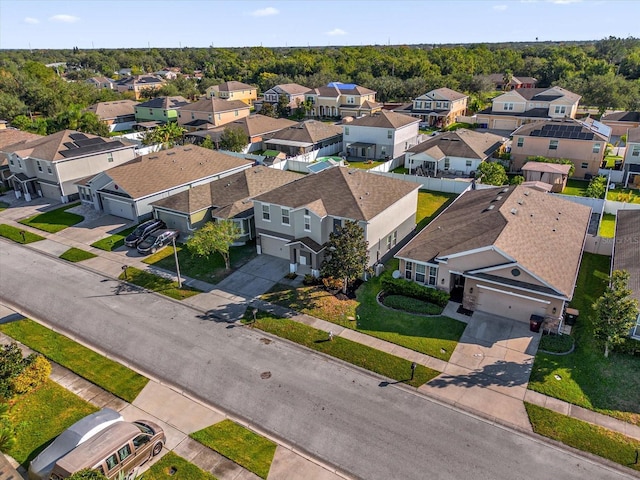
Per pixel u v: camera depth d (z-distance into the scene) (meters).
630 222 33.25
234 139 65.19
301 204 31.77
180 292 30.25
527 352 23.45
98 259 35.34
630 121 70.44
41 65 127.25
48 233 40.53
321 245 30.94
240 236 35.47
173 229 39.28
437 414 19.75
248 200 38.25
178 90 119.12
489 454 17.75
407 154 57.00
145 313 27.98
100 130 72.75
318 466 17.42
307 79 122.19
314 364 23.14
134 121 94.00
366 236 30.50
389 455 17.81
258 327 26.27
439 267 27.84
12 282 32.16
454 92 90.06
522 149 55.19
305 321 26.69
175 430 19.22
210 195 40.41
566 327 25.45
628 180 49.97
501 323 25.78
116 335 25.94
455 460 17.50
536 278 24.41
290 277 31.52
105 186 43.72
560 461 17.41
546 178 48.75
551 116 76.88
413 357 23.42
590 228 38.41
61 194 47.66
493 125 81.69
